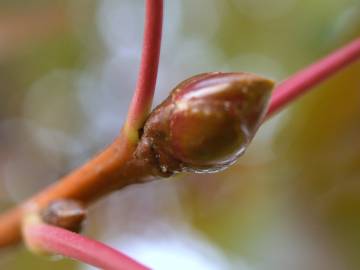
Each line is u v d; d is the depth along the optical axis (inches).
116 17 5.7
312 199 3.9
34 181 5.2
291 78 2.2
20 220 2.3
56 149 5.4
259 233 4.1
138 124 1.9
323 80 2.2
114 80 5.9
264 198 4.1
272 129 4.1
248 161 4.1
